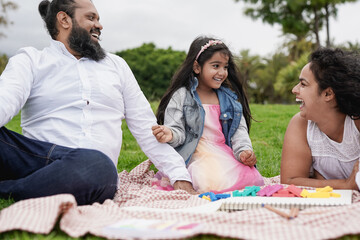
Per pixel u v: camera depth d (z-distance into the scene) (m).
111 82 2.95
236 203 2.43
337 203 2.36
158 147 3.12
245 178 3.19
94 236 1.84
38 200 2.02
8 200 2.43
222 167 3.20
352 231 1.72
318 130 3.01
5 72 2.72
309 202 2.39
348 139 2.90
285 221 2.00
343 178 3.05
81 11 2.90
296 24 29.25
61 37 2.93
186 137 3.32
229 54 3.47
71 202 2.03
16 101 2.64
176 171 3.07
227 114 3.43
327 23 29.33
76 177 2.42
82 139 2.76
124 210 2.12
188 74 3.46
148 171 3.65
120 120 3.01
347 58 2.79
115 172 2.62
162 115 3.49
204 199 2.55
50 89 2.80
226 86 3.62
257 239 1.70
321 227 1.91
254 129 7.83
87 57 2.92
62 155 2.56
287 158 3.08
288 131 3.13
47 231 1.82
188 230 1.73
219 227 1.83
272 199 2.50
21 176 2.62
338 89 2.75
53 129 2.76
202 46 3.41
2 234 1.84
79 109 2.82
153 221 1.88
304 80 2.89
